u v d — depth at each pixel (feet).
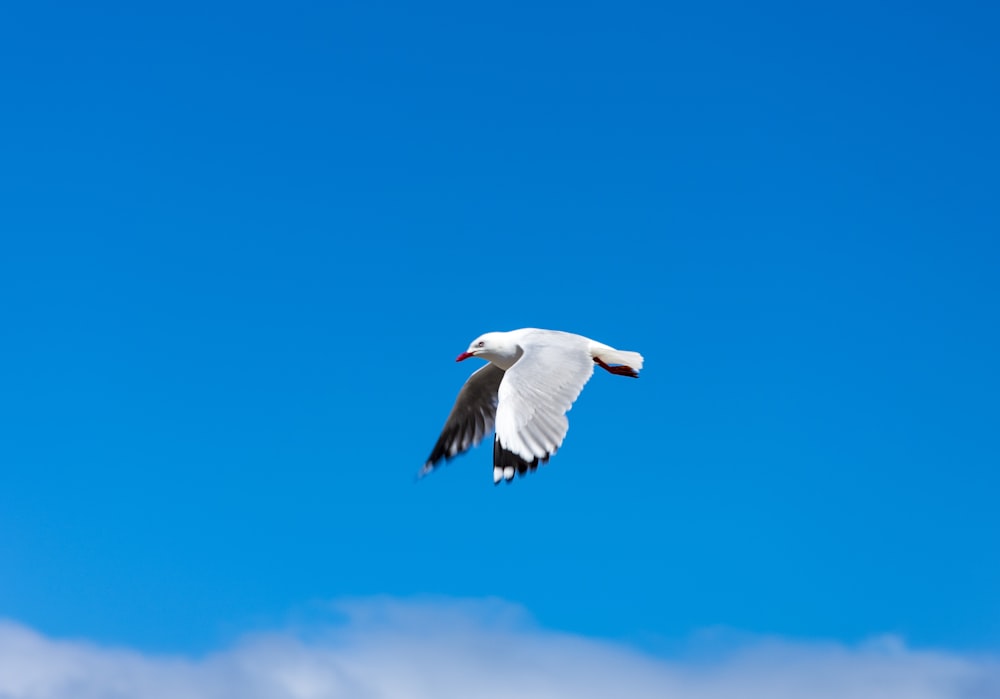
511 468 43.11
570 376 44.83
